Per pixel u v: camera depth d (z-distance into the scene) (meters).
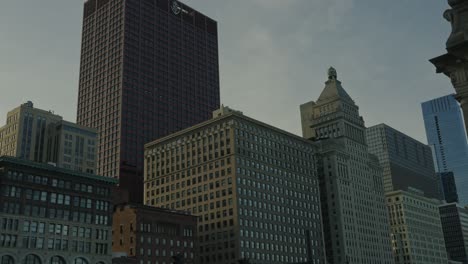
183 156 191.38
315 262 188.62
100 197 135.00
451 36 25.64
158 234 150.00
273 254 172.50
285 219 183.38
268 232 174.25
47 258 118.56
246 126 183.75
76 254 124.44
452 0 25.86
